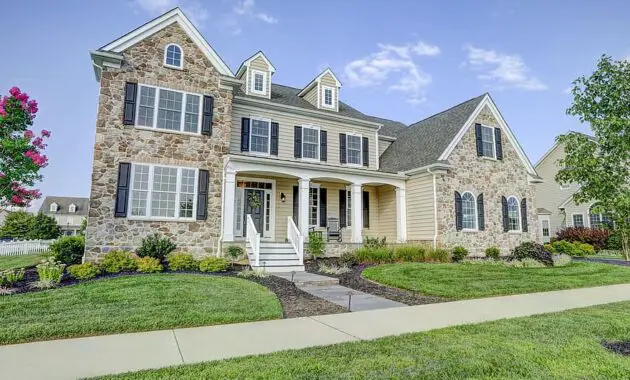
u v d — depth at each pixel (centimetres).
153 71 1306
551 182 3212
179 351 467
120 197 1202
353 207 1642
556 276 1184
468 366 404
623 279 1178
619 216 524
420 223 1731
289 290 888
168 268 1116
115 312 633
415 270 1159
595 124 514
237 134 1596
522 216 1928
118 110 1236
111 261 1034
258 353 459
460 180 1739
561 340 511
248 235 1339
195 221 1310
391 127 2405
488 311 722
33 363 421
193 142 1345
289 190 1722
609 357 438
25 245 2069
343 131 1897
